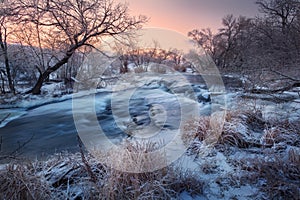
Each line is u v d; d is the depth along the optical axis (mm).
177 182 3104
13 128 7465
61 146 5559
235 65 14422
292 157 3611
